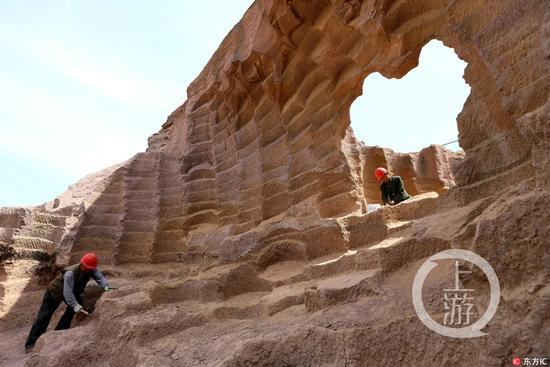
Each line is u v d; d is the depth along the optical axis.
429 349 3.35
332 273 6.25
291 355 4.22
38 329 8.38
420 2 6.17
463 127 5.37
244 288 7.90
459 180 5.29
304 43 8.67
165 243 12.62
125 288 8.45
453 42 5.69
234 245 9.08
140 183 13.69
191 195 13.05
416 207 6.77
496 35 4.81
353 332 3.88
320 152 8.52
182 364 4.88
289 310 5.90
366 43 7.24
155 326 6.07
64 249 11.25
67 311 8.60
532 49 4.40
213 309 7.01
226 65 11.30
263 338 4.41
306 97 9.16
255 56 10.04
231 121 12.03
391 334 3.68
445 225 4.87
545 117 3.28
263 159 10.21
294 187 8.97
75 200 12.66
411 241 5.14
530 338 2.57
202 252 11.47
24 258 10.67
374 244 6.66
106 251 12.13
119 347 5.95
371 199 13.86
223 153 12.59
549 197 2.88
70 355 6.25
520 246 2.94
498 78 4.69
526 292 2.77
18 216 11.16
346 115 8.43
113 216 12.80
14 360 7.96
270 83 9.60
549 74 4.18
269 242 8.63
